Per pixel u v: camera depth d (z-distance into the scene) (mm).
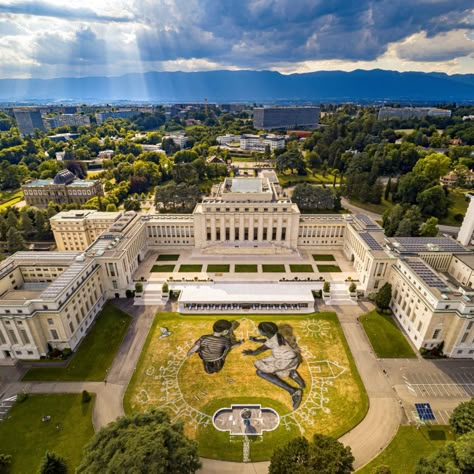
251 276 136500
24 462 70062
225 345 101500
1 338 95125
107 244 129000
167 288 122500
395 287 117812
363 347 101125
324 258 151375
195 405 82562
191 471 59250
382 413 80688
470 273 116375
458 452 59656
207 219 151500
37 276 122938
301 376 90688
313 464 58656
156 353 98625
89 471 54781
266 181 172375
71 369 93312
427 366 94375
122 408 81875
